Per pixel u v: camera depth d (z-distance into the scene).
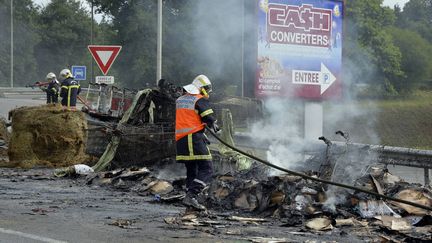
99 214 8.95
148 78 51.06
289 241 7.27
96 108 17.30
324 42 19.39
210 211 9.37
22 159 15.20
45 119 15.25
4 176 13.35
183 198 9.98
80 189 11.60
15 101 41.44
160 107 14.62
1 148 17.45
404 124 34.88
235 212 9.32
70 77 17.84
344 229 8.16
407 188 9.59
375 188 9.12
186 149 9.13
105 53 19.22
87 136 15.05
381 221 8.38
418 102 38.84
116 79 52.31
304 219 8.59
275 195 9.22
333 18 19.61
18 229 7.71
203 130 9.23
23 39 88.88
